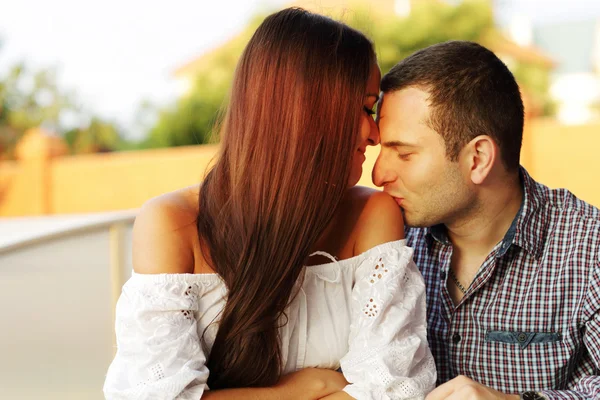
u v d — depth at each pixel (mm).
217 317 1392
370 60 1426
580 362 1644
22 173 9461
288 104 1353
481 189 1581
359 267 1477
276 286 1356
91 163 9172
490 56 1582
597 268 1563
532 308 1608
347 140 1373
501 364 1622
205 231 1404
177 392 1281
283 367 1424
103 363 3051
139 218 1418
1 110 13594
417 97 1531
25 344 3059
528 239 1606
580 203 1656
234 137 1392
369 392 1364
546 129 6543
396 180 1578
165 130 12359
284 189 1352
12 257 3537
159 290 1341
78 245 3887
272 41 1376
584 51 22062
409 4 10344
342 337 1457
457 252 1699
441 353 1685
